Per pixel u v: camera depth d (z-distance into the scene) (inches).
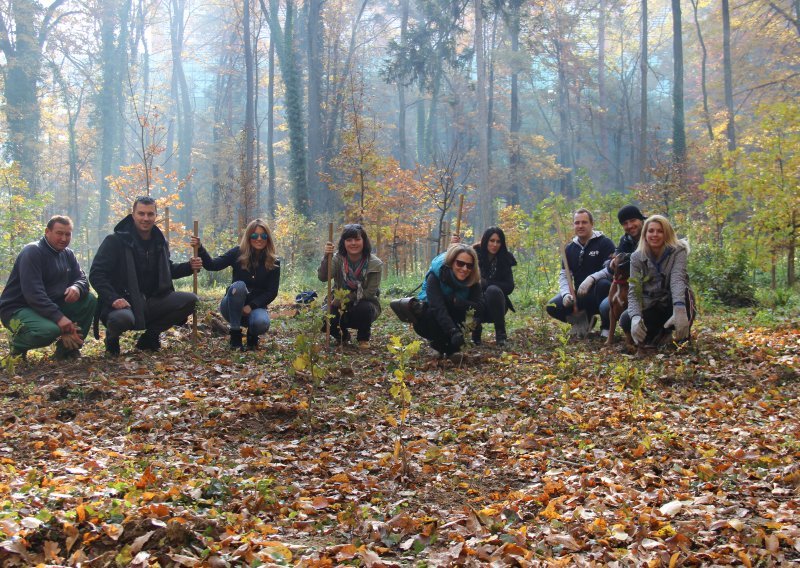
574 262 364.8
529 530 134.7
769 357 278.2
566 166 2167.8
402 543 128.0
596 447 187.2
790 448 177.0
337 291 301.0
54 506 125.9
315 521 135.1
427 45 1501.0
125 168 809.5
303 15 1865.2
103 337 339.6
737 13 1897.1
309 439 192.1
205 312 370.3
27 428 190.5
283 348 322.0
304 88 2020.2
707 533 130.0
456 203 1166.3
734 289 460.1
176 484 144.3
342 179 1508.4
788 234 498.6
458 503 151.1
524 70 1930.4
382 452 182.7
